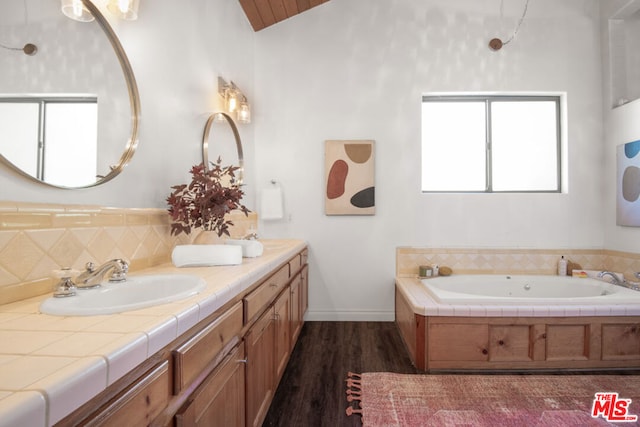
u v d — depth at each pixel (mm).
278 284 1815
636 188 2703
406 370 2146
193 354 792
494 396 1825
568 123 3107
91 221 1130
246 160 2980
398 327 2943
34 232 921
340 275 3178
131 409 571
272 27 3229
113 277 1091
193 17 1977
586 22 3105
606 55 3041
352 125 3182
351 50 3188
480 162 3266
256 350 1348
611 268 2967
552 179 3221
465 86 3141
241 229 2771
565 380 2002
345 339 2684
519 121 3248
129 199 1375
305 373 2092
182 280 1185
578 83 3109
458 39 3146
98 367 493
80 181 1121
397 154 3154
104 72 1242
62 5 1063
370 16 3184
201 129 2088
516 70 3127
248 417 1229
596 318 2135
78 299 891
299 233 3199
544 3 3121
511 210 3102
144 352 608
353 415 1664
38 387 411
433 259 3121
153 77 1553
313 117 3203
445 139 3279
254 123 3221
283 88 3221
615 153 2938
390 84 3166
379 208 3158
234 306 1113
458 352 2139
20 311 779
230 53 2615
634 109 2748
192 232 1828
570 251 3061
